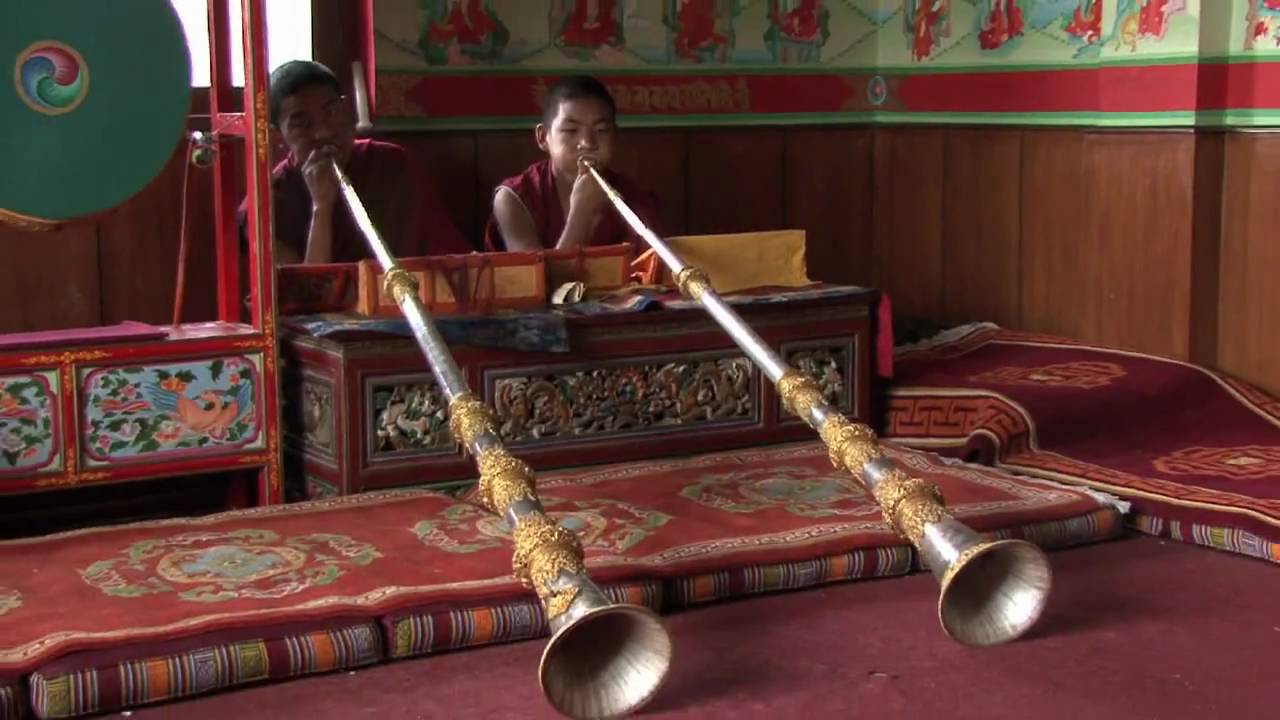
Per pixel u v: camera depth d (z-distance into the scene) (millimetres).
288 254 5285
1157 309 5844
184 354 4375
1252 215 5625
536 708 3062
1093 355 5707
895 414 5430
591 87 5520
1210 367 5758
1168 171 5750
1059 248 6332
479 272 4750
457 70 6312
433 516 4121
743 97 6953
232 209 4750
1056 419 5047
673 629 3514
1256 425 5105
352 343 4359
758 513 4141
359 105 5113
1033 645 3377
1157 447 4949
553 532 3061
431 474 4516
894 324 6680
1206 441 4988
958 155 6820
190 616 3264
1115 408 5121
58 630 3180
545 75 6508
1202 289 5738
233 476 4762
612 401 4777
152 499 5137
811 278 7188
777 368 3857
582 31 6578
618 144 6680
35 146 4117
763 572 3725
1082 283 6207
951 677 3189
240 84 5766
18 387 4184
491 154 6418
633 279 5184
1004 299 6633
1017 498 4254
